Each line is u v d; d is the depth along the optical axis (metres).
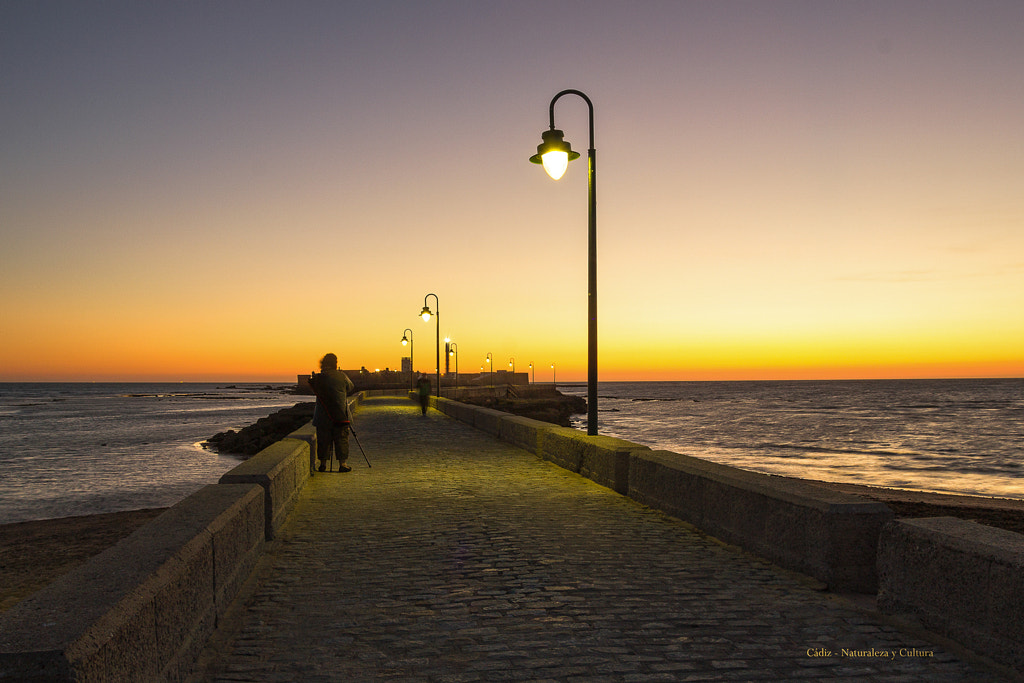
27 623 2.67
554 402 88.69
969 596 4.06
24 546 12.62
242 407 109.81
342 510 8.66
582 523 7.80
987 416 77.88
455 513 8.43
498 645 4.29
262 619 4.76
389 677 3.83
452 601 5.14
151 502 20.44
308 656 4.12
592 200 12.05
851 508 5.36
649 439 49.84
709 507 7.27
